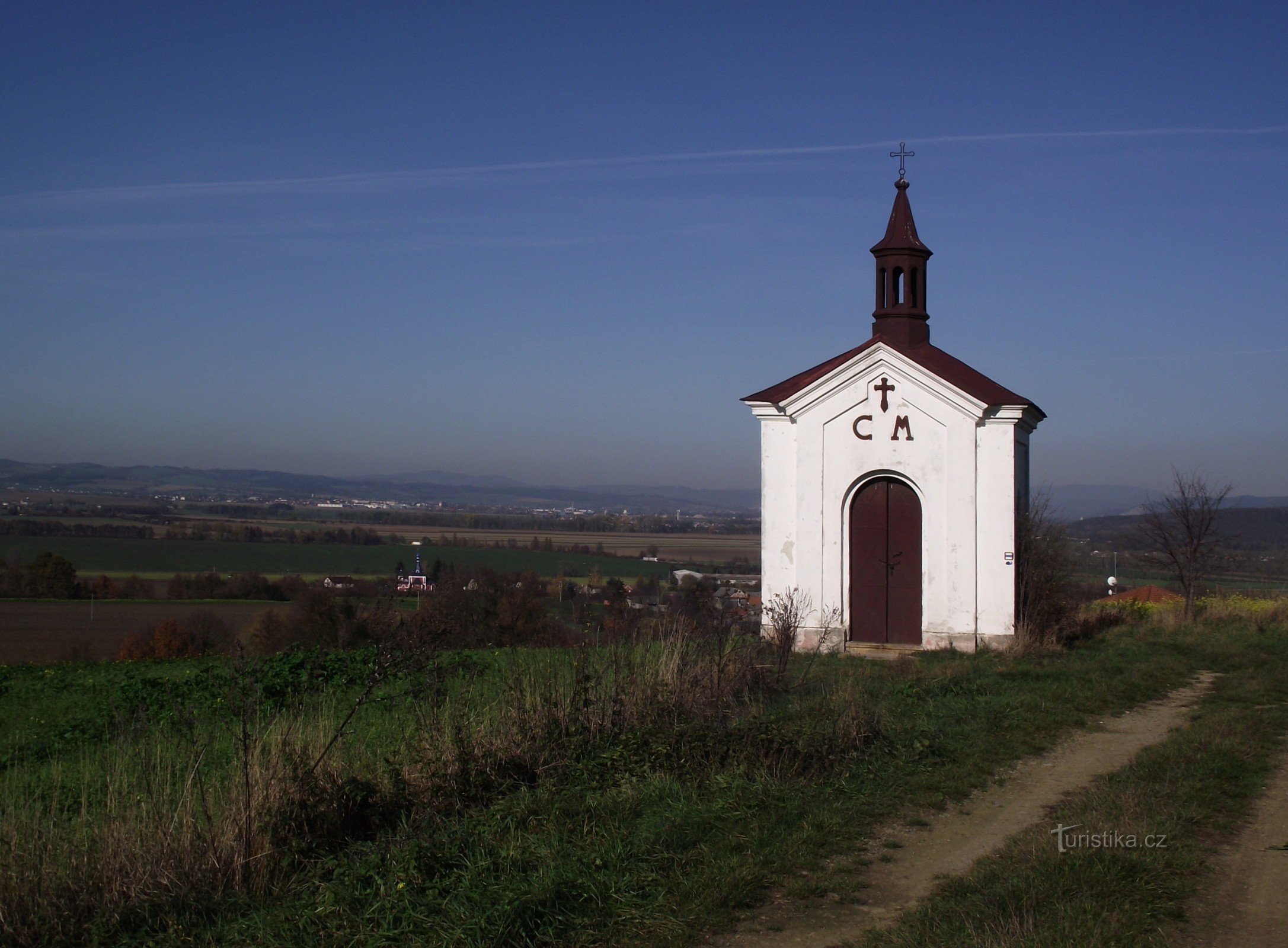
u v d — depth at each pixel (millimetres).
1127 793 9422
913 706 13906
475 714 10695
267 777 8242
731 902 7238
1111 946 6160
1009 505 20125
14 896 6781
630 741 10406
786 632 15492
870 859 8281
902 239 22281
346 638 18297
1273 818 8906
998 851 8289
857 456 20875
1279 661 18516
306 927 6773
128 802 7910
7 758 11656
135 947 6676
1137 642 21203
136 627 41781
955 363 21922
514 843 8164
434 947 6520
